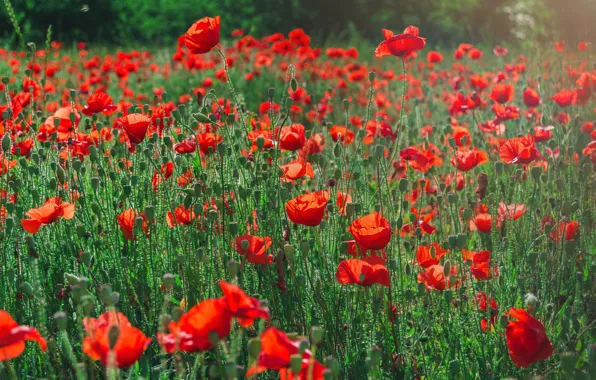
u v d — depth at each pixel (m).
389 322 2.86
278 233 2.92
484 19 23.73
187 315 1.65
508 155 3.21
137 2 21.88
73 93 3.57
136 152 3.37
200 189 2.80
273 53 10.46
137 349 1.73
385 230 2.32
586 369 2.47
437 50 10.90
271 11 25.22
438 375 2.64
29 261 2.65
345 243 2.70
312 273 2.97
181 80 9.35
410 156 3.73
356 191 3.38
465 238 2.64
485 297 2.71
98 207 2.99
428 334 2.84
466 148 4.23
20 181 3.01
